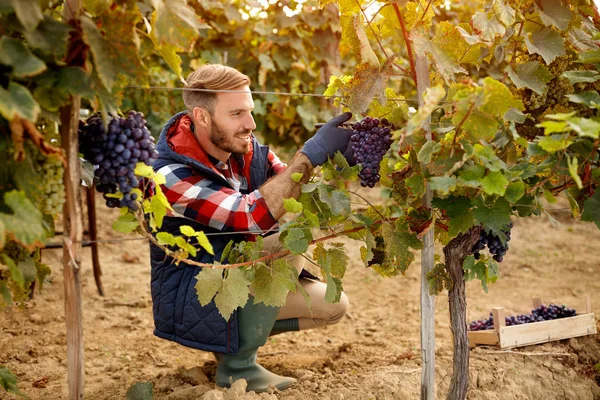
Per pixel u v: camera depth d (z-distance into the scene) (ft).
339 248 8.74
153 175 6.63
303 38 19.35
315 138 8.44
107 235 20.13
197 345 9.05
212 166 9.34
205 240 7.11
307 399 9.39
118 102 6.67
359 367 11.07
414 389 9.73
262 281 7.90
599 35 8.25
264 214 8.38
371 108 9.25
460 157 7.18
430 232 8.11
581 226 22.76
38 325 13.19
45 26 5.82
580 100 7.69
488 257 8.32
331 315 10.45
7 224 5.62
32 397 9.90
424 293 8.20
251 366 9.69
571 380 10.40
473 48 8.22
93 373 11.03
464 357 8.32
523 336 11.00
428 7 7.55
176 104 19.08
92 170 7.53
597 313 14.17
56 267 17.10
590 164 7.56
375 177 8.26
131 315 13.99
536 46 8.13
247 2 16.87
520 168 7.41
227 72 9.21
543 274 17.78
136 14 6.32
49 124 6.89
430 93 6.43
